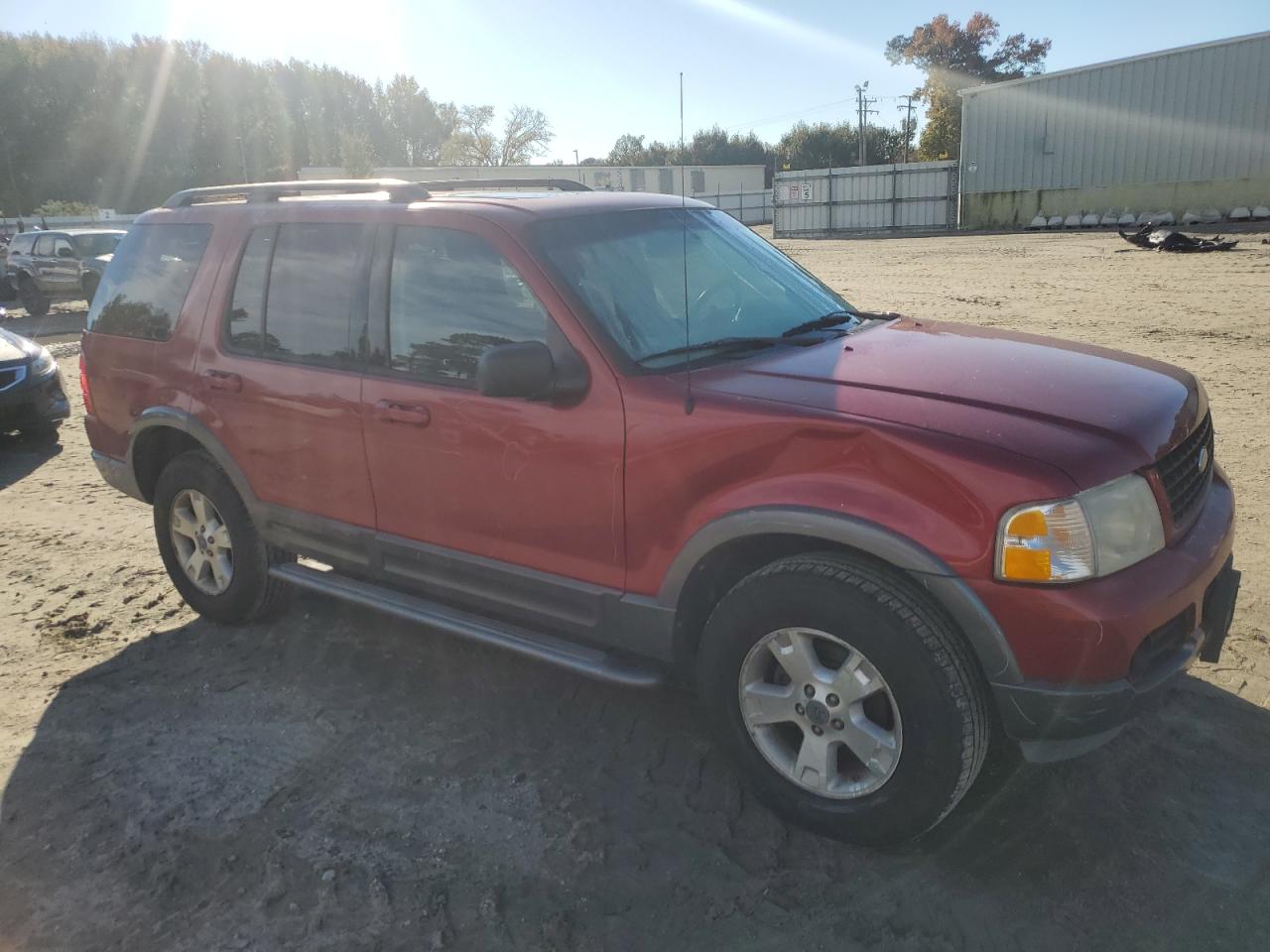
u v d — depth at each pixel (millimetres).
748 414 2787
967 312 13305
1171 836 2832
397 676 4027
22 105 65125
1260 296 13617
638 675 3121
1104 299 14008
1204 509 3023
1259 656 3760
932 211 38844
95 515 6465
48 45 66812
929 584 2518
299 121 82312
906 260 24141
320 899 2746
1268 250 20625
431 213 3512
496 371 2904
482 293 3346
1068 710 2469
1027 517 2416
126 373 4547
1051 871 2719
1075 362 3178
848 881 2729
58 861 2959
